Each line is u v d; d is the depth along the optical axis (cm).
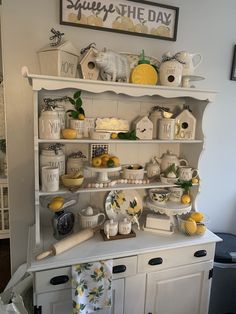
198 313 155
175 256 141
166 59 143
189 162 165
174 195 161
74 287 119
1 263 237
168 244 138
